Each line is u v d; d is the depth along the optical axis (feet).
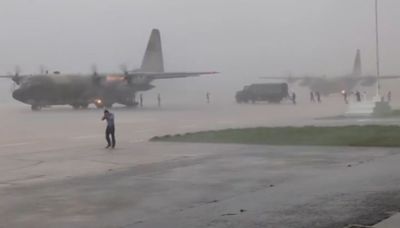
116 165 52.54
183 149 65.92
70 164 54.60
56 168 51.65
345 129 80.79
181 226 25.59
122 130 104.32
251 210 28.53
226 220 26.40
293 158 53.42
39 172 48.88
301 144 67.00
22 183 42.14
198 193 35.09
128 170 48.44
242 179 40.57
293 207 28.73
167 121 131.75
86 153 64.85
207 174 44.04
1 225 27.35
